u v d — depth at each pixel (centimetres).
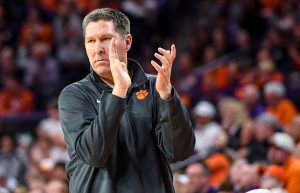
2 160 2805
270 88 2798
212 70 3388
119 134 949
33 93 3603
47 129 2809
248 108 2805
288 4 3703
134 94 977
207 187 1947
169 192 967
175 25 4106
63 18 3828
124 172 942
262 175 1888
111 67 908
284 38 3366
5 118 3222
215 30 3641
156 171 955
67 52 3750
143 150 955
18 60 3834
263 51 3241
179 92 3284
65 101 955
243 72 3297
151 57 3738
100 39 944
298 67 3247
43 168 2380
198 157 2216
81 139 906
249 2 3684
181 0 4241
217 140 2484
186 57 3591
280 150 2038
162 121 937
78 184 951
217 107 3161
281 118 2775
